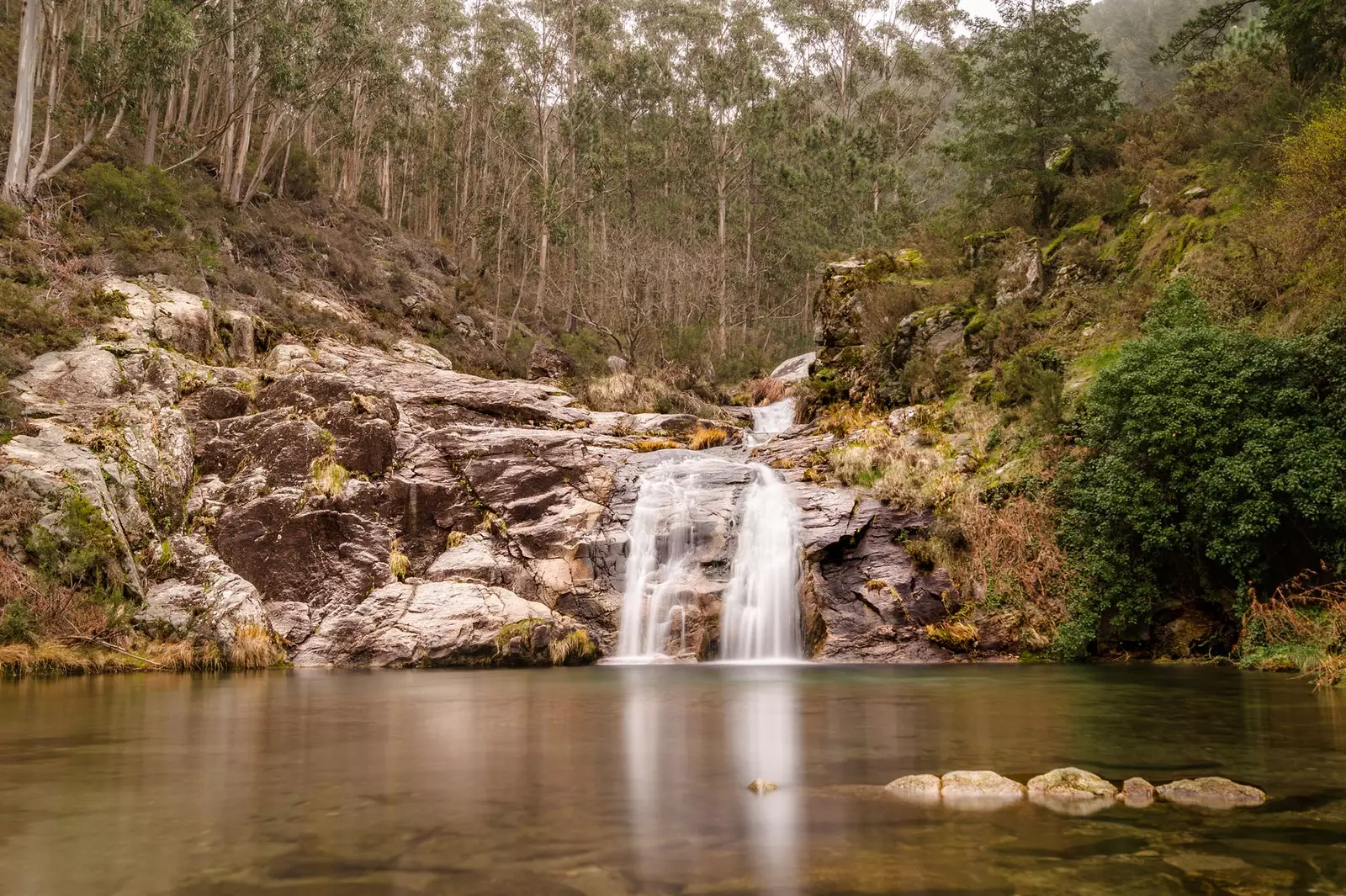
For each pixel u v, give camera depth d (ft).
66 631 49.80
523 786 18.65
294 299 102.22
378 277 123.44
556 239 163.63
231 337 82.69
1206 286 63.62
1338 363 47.75
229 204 113.80
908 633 57.93
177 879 12.24
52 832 14.88
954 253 98.12
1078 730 26.35
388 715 31.01
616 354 155.33
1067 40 96.84
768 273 206.49
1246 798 17.06
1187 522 51.62
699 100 219.61
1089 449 58.95
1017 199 98.63
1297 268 57.77
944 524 60.90
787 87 225.76
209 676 48.29
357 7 122.01
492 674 49.67
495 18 199.82
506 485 67.05
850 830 14.78
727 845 13.92
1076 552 56.80
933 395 81.61
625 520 65.67
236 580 56.85
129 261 82.99
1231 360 51.03
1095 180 91.40
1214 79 95.25
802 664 56.13
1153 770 20.16
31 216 82.79
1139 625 54.90
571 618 60.03
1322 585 48.01
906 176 189.37
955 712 31.12
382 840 14.32
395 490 64.13
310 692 39.40
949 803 16.85
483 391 83.10
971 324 84.53
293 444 64.13
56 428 57.93
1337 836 14.29
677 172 211.41
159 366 68.59
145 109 116.88
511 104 184.85
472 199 210.18
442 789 18.33
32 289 72.08
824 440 79.10
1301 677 42.34
